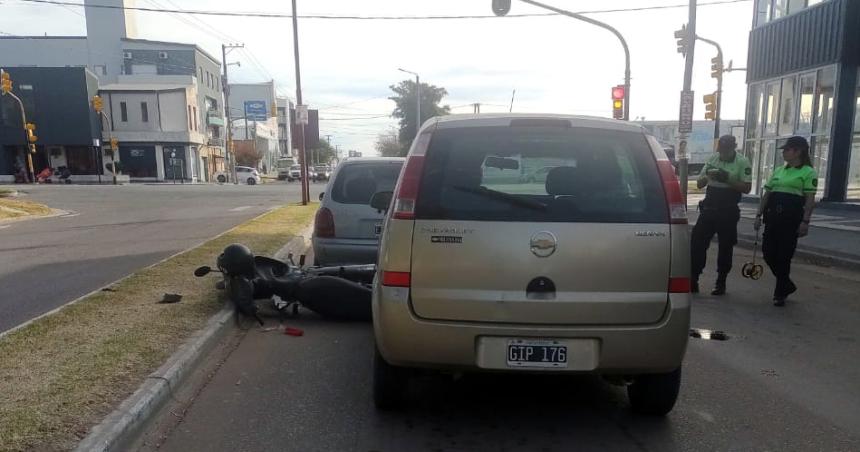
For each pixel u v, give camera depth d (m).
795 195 6.95
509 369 3.44
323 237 7.49
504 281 3.40
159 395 4.07
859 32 16.94
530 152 3.62
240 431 3.84
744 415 4.12
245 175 53.16
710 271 9.48
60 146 47.91
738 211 7.59
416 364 3.54
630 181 3.56
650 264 3.43
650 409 3.98
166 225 15.44
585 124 3.69
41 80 46.41
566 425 3.95
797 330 6.18
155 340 5.08
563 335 3.40
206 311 6.04
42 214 19.06
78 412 3.65
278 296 6.56
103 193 31.03
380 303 3.54
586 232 3.40
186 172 52.53
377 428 3.90
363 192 7.56
